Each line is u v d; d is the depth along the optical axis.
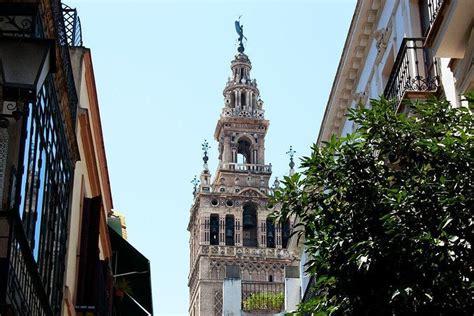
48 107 17.34
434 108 16.19
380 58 29.36
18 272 14.86
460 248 14.44
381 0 29.39
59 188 20.00
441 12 19.48
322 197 16.34
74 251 24.59
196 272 106.38
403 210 14.88
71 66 22.66
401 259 14.66
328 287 16.00
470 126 15.88
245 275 102.75
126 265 33.28
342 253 15.59
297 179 16.75
